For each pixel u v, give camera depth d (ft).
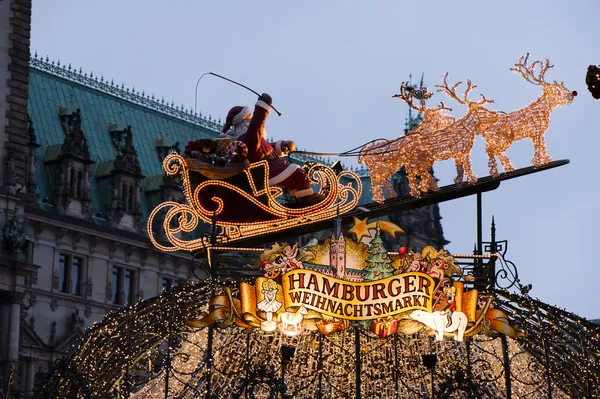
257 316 155.84
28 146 458.09
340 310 155.22
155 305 158.92
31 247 449.06
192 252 171.53
